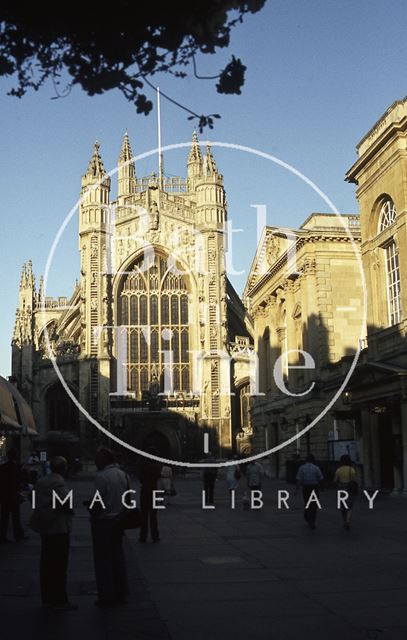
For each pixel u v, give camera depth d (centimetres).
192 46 755
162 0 711
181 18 727
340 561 1653
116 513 1227
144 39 743
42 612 1179
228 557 1741
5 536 2039
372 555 1736
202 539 2103
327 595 1284
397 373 3431
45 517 1204
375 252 4047
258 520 2638
